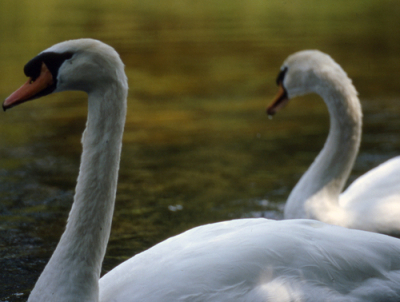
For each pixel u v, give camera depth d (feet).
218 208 33.30
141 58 79.56
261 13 120.06
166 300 16.76
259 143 46.11
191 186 36.94
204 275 17.03
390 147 43.86
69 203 33.91
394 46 84.02
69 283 16.47
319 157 30.73
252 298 16.90
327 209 29.30
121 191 36.17
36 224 30.76
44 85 16.79
